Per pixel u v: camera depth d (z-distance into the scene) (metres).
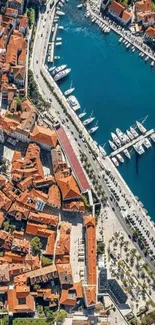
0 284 199.00
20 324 195.50
